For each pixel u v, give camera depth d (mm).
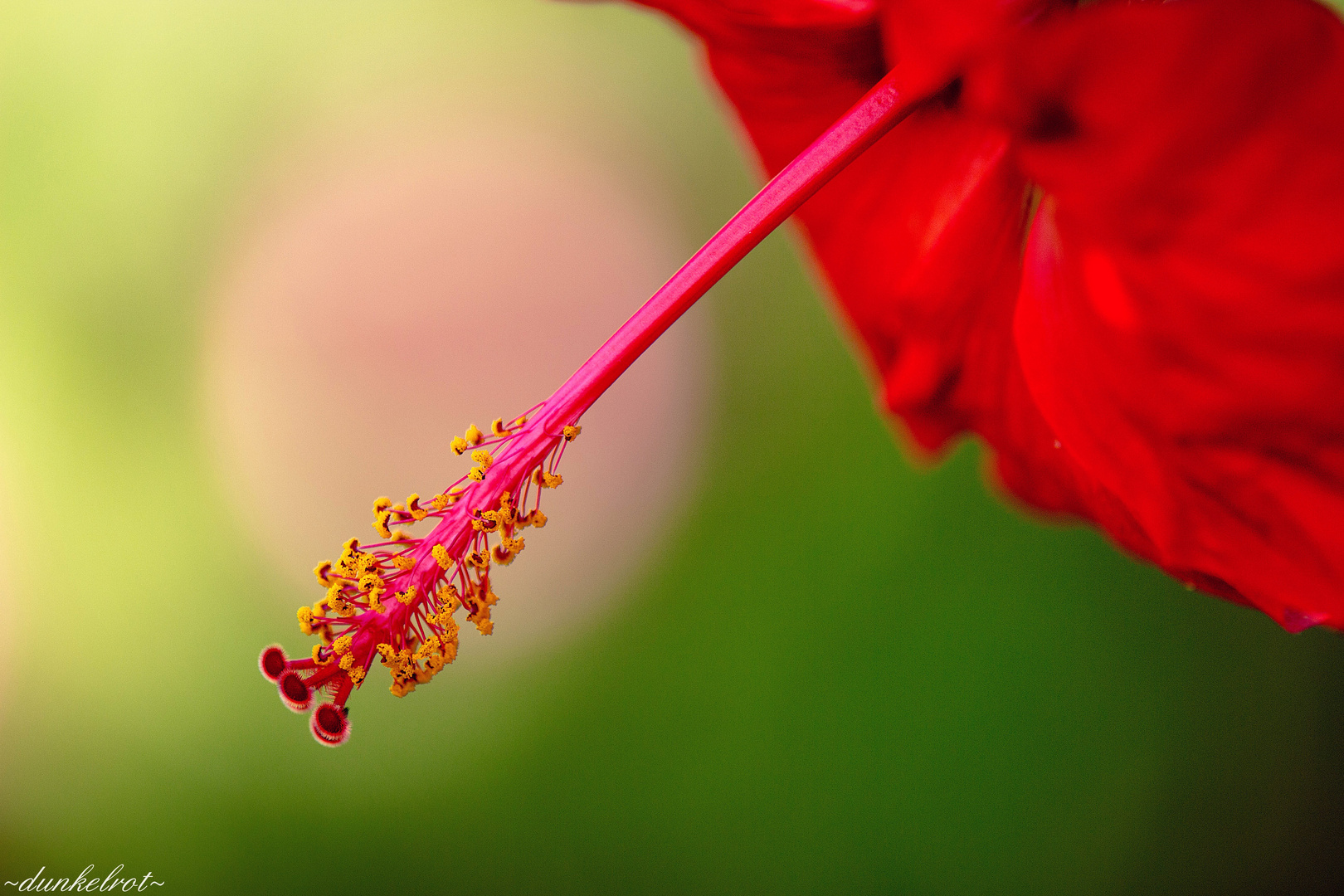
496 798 554
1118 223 313
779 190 333
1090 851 515
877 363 366
